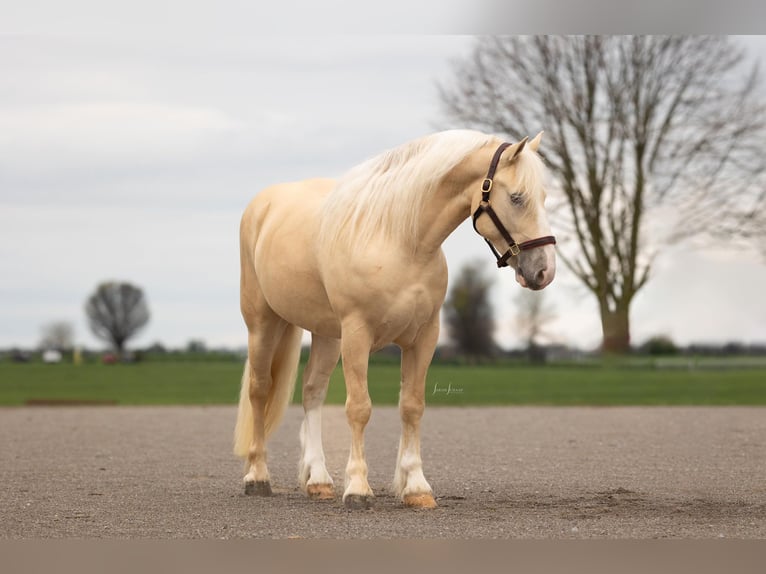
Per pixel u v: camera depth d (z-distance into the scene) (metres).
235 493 10.16
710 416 20.00
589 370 37.03
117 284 78.50
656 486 10.35
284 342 10.37
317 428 10.02
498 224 8.23
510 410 22.41
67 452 14.29
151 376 41.41
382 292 8.43
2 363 60.09
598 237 32.94
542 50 32.50
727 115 31.61
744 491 9.95
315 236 9.05
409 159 8.64
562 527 7.86
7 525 8.16
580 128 32.66
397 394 27.58
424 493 8.90
